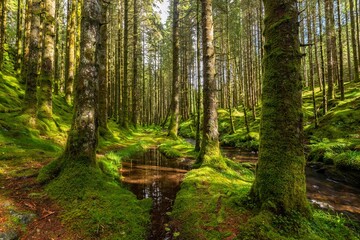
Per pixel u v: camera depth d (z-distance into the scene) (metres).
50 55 11.93
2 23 17.86
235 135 22.66
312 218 4.14
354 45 23.58
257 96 35.16
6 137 8.31
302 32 33.06
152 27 24.52
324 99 18.22
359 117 14.87
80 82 5.96
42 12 10.61
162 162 11.34
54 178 5.42
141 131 28.92
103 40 15.59
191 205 5.21
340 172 9.85
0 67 17.27
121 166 9.92
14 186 5.08
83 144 5.78
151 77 56.03
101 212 4.41
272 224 3.86
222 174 7.84
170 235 4.27
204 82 9.48
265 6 4.92
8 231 3.55
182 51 38.62
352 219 5.88
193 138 27.23
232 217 4.43
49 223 4.03
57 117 14.76
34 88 10.42
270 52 4.68
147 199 5.75
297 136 4.37
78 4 19.89
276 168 4.32
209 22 9.59
